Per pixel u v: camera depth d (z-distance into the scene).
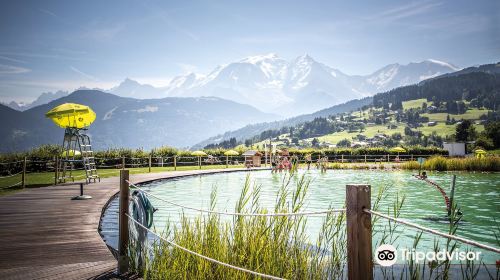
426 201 16.11
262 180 26.70
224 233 5.37
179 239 5.64
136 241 6.32
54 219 9.95
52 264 6.30
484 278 5.79
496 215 12.95
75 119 21.14
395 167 39.03
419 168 37.25
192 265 5.15
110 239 9.05
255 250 4.79
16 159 29.00
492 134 108.19
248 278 4.62
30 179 22.86
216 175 31.48
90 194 14.95
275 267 4.67
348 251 2.90
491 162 33.81
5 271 5.93
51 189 16.75
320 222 10.95
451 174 31.88
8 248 7.23
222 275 4.84
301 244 5.09
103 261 6.46
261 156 49.75
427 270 6.08
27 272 5.88
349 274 2.89
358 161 54.03
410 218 12.21
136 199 7.05
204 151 50.03
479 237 9.70
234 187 21.81
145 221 7.22
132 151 39.38
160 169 35.19
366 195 2.88
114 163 36.38
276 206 5.13
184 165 42.94
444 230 10.40
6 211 11.09
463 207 14.71
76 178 23.27
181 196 17.81
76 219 9.95
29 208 11.60
